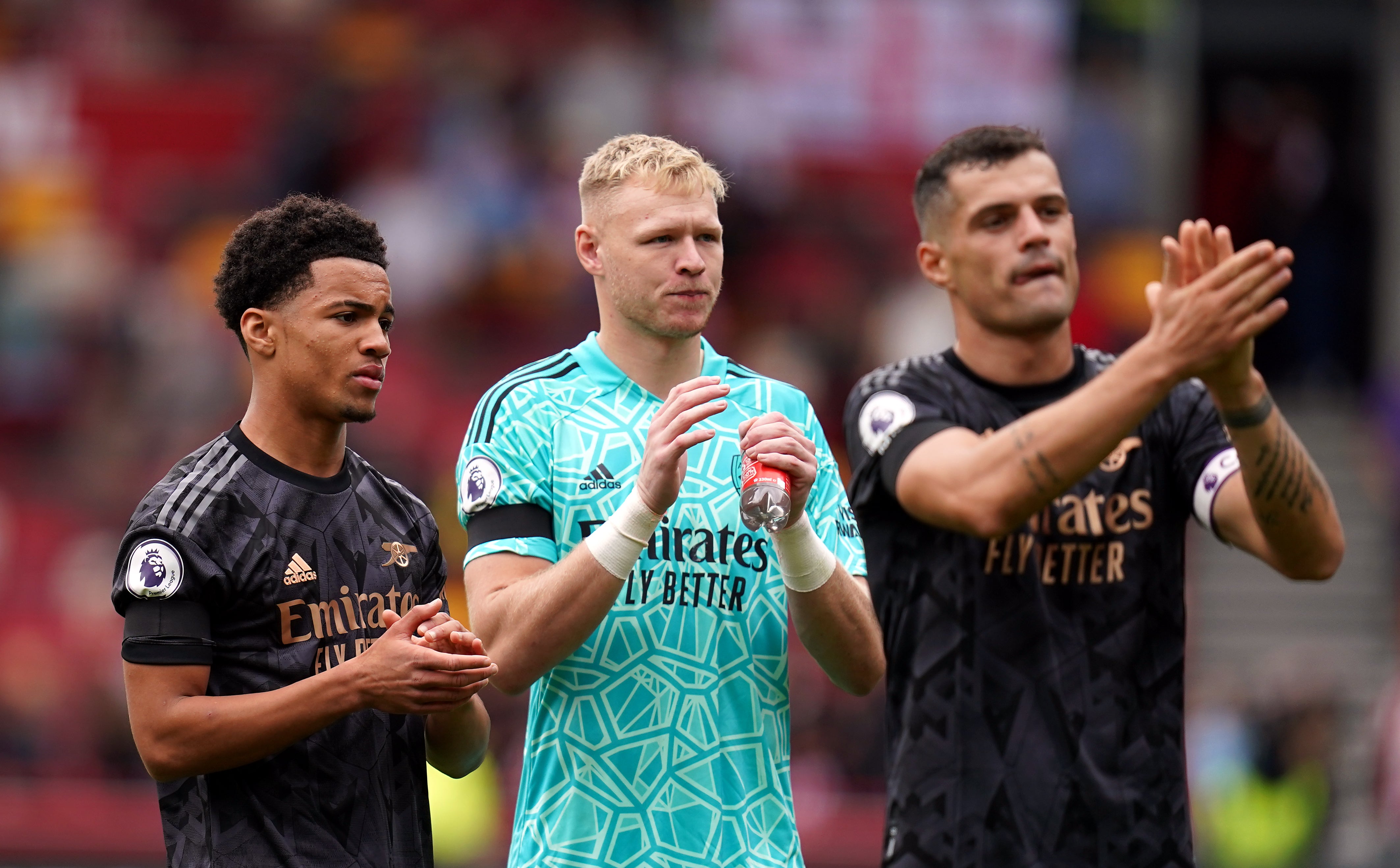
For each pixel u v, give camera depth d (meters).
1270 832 36.12
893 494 13.88
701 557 12.88
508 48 57.47
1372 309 56.03
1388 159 55.94
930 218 14.35
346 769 11.77
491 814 32.03
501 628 12.36
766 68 56.47
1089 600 13.73
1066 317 13.95
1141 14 55.41
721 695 12.78
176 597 11.36
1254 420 12.67
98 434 47.06
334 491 12.18
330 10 59.44
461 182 53.34
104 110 57.59
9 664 39.84
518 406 13.13
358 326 11.91
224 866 11.43
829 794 34.09
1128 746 13.56
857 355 49.34
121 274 52.31
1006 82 55.56
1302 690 38.88
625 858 12.52
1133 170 54.25
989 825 13.43
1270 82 57.62
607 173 13.05
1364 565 47.66
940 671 13.77
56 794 32.12
